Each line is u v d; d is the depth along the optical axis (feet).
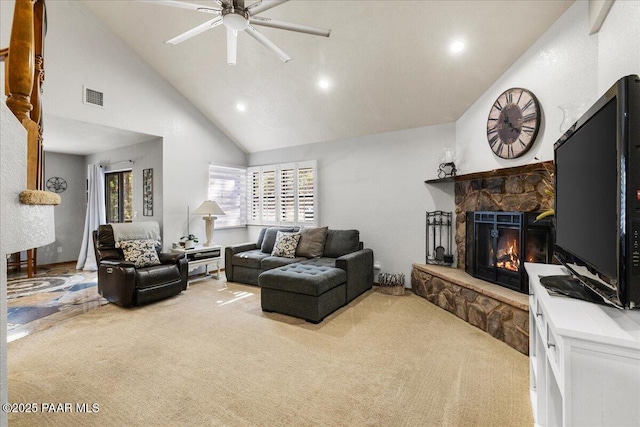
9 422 5.46
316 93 13.58
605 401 3.20
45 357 7.82
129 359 7.73
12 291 13.96
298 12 10.07
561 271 5.90
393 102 12.84
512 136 9.61
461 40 9.45
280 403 5.99
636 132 3.06
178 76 15.17
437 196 13.51
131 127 14.08
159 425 5.40
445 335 9.12
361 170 15.55
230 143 19.17
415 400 6.08
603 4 6.15
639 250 3.05
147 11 12.03
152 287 12.12
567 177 5.10
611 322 3.45
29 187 3.26
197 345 8.52
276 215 18.28
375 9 9.37
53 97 11.59
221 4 6.95
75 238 21.08
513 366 7.35
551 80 8.21
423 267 12.96
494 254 9.96
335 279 11.03
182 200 16.34
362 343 8.61
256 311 11.35
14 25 3.17
